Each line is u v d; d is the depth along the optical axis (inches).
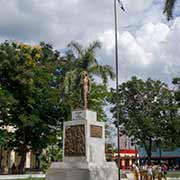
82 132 945.5
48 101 1711.4
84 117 959.6
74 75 1430.9
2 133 1684.3
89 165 908.6
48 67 1867.6
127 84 2659.9
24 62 1720.0
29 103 1669.5
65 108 1692.9
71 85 1441.9
